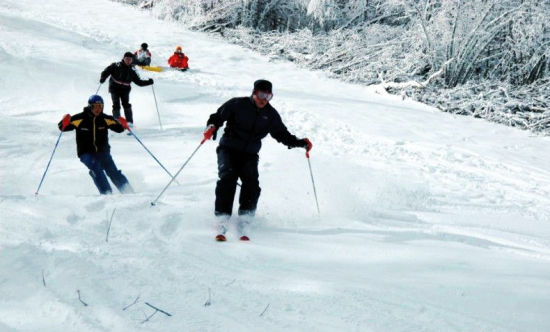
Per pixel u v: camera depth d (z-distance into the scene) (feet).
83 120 16.90
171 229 11.98
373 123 37.93
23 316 7.33
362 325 7.32
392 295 8.45
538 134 42.75
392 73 57.41
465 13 53.52
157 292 8.21
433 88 53.52
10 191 17.26
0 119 29.01
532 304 8.26
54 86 37.52
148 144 26.81
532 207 20.76
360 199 17.44
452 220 15.90
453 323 7.50
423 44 57.57
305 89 50.26
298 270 9.59
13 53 44.60
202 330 7.05
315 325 7.30
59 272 8.70
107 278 8.64
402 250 11.27
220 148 13.65
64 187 18.35
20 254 9.38
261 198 16.25
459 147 33.30
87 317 7.27
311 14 72.74
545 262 11.29
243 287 8.60
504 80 56.24
